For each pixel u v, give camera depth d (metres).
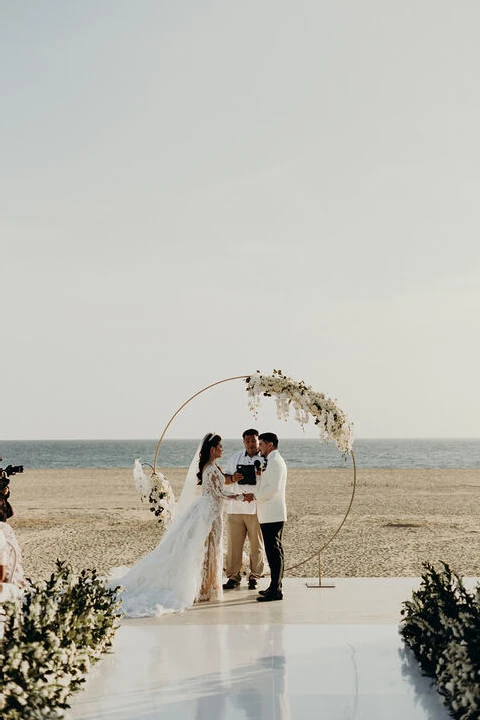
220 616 6.74
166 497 8.37
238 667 5.15
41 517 18.30
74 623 4.90
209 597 7.45
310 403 7.83
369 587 8.06
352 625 6.34
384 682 4.82
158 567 7.28
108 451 97.81
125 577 7.41
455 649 4.12
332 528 15.28
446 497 24.05
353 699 4.51
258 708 4.37
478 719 3.89
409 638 5.56
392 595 7.61
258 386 8.03
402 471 45.12
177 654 5.48
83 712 4.30
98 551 12.50
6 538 5.30
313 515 18.14
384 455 82.88
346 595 7.64
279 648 5.62
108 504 22.23
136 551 12.51
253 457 8.31
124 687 4.74
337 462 66.81
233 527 8.15
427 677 4.93
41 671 4.16
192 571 7.19
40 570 10.47
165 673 5.02
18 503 22.61
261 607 7.11
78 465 63.06
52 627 4.66
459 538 13.55
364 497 24.19
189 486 8.03
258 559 8.12
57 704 4.11
